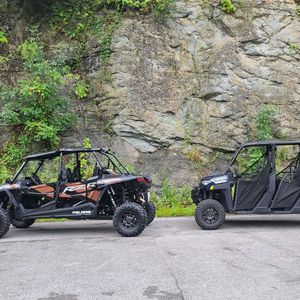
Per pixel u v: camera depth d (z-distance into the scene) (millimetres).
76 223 11414
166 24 16750
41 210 9266
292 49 16547
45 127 14328
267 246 7344
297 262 6141
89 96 16062
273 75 16141
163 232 9227
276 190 9648
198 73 16109
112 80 15883
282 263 6090
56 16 17453
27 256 7023
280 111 15664
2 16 17078
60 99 14898
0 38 16141
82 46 16734
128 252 7090
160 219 11555
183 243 7781
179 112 15562
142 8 16969
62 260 6621
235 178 9992
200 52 16391
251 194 9672
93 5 17312
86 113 15773
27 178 9891
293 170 10188
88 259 6641
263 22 16812
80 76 16422
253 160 14289
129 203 8875
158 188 14281
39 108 14586
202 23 16797
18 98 14766
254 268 5820
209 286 5023
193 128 15422
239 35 16531
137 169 14680
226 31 16625
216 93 15719
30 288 5129
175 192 13930
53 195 9336
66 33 17125
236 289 4891
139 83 15805
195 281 5234
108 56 16234
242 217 11750
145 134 15188
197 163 14969
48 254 7129
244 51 16391
